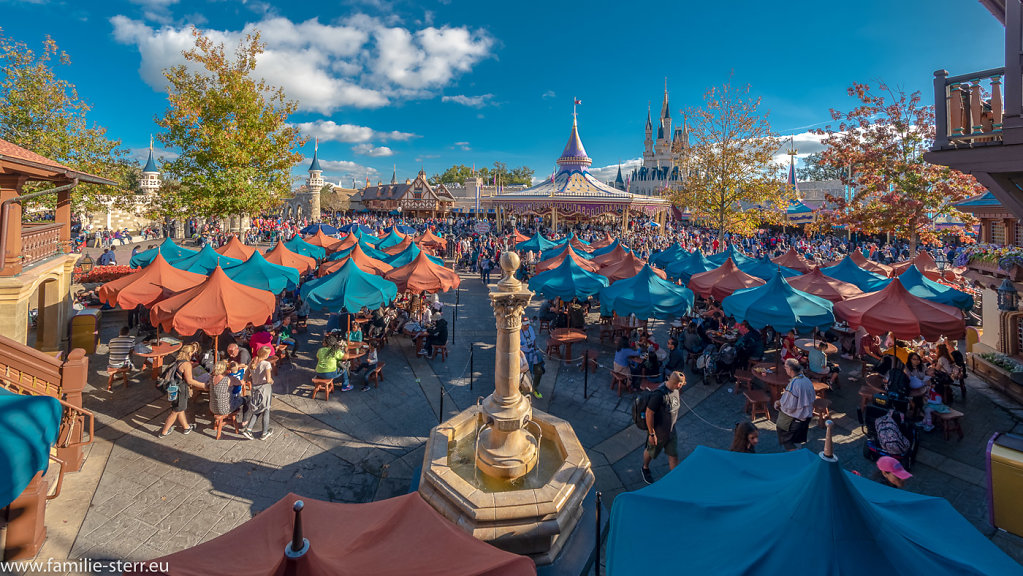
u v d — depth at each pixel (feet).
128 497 22.29
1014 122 18.33
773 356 45.55
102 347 43.86
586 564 18.95
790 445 25.89
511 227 147.95
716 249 101.09
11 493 14.37
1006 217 39.75
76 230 122.11
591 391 37.24
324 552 11.42
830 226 79.61
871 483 14.58
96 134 84.94
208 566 11.02
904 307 31.78
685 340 41.75
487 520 18.71
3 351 23.47
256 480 24.31
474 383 38.40
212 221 133.49
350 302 40.09
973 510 22.09
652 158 415.85
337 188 323.37
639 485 24.76
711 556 11.16
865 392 30.42
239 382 29.14
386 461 26.66
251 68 96.89
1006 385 34.83
